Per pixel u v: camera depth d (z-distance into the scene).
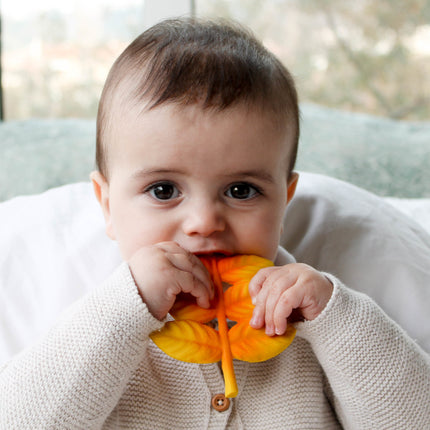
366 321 0.74
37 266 1.05
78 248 1.06
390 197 1.43
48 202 1.16
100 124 0.84
